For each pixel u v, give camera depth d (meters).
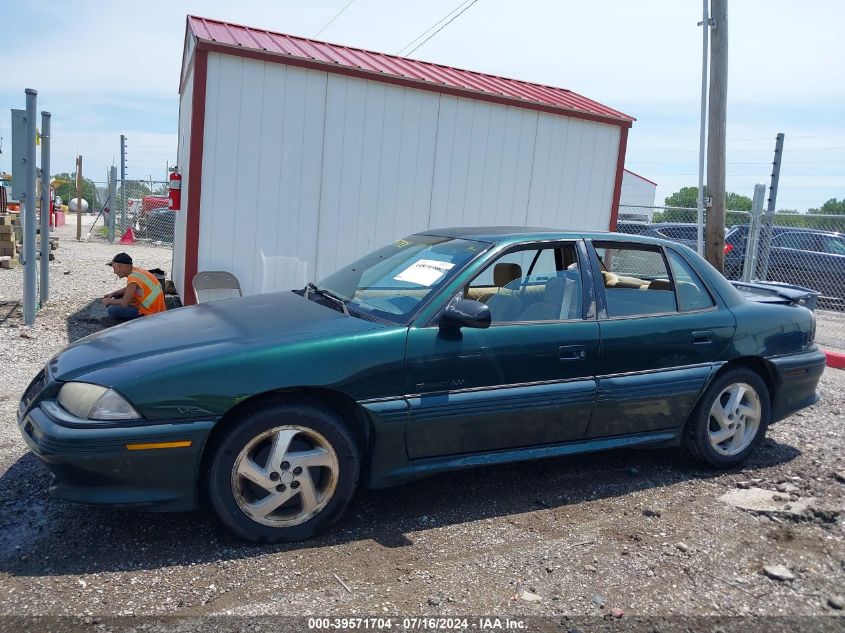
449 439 3.73
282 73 7.91
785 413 4.87
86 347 3.65
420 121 8.77
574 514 3.90
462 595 3.02
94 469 3.09
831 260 13.15
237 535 3.35
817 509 3.96
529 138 9.51
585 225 10.20
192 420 3.18
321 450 3.45
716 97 9.69
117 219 23.27
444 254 4.19
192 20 8.53
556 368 3.97
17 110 7.46
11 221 13.08
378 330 3.61
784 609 3.01
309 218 8.34
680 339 4.35
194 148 7.64
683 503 4.09
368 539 3.52
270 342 3.44
